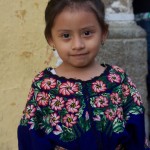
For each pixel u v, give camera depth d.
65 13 1.76
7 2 3.38
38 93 1.85
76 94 1.82
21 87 3.52
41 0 3.46
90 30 1.78
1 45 3.41
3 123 3.53
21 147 1.89
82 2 1.77
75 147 1.81
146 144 2.00
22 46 3.47
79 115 1.80
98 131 1.80
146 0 4.70
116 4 3.67
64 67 1.89
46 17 1.84
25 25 3.45
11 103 3.52
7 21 3.40
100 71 1.89
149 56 4.39
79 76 1.86
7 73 3.47
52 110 1.83
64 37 1.79
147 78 4.45
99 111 1.81
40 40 3.50
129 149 1.90
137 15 4.63
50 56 3.53
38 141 1.83
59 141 1.81
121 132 1.82
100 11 1.80
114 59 3.63
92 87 1.83
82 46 1.76
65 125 1.81
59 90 1.83
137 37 3.67
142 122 1.91
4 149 3.55
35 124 1.85
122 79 1.88
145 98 3.79
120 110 1.85
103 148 1.81
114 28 3.63
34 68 3.52
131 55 3.67
